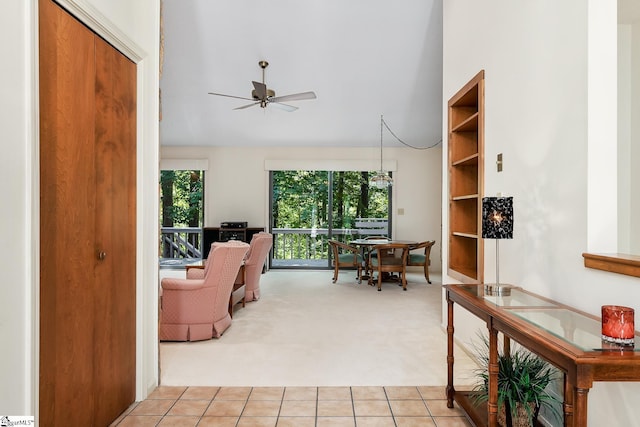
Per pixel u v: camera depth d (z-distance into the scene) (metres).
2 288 1.47
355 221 8.38
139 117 2.53
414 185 8.28
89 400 2.03
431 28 5.12
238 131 7.54
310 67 5.80
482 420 2.02
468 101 3.57
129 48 2.35
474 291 2.22
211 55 5.62
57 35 1.79
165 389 2.68
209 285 3.66
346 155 8.26
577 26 1.88
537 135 2.23
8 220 1.49
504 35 2.64
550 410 2.11
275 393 2.61
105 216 2.17
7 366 1.49
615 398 1.59
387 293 5.94
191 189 8.33
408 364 3.11
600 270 1.70
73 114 1.90
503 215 2.13
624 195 3.06
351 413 2.34
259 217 8.20
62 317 1.83
